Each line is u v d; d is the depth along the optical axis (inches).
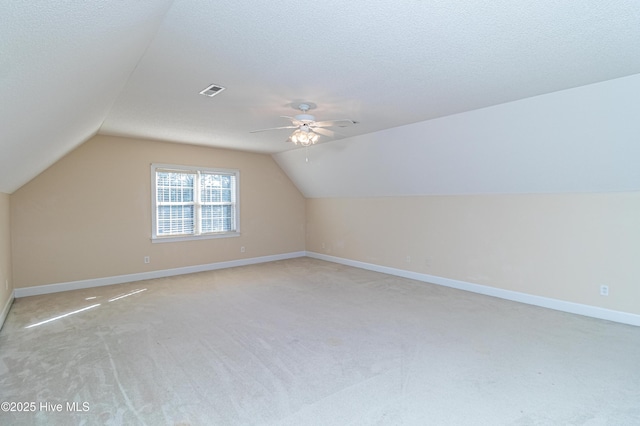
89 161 195.8
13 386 91.7
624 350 112.7
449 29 78.4
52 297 175.9
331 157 232.8
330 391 89.7
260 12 70.9
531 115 133.8
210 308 158.7
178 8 69.2
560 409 81.3
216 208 250.2
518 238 169.9
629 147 122.6
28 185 178.1
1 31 38.1
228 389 90.7
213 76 107.2
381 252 239.8
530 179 158.4
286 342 120.6
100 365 103.6
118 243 206.5
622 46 87.1
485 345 117.3
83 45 59.0
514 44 86.0
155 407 82.6
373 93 124.2
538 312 152.6
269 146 235.1
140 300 171.2
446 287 197.6
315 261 280.7
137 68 100.6
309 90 120.6
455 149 168.7
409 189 215.2
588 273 147.6
